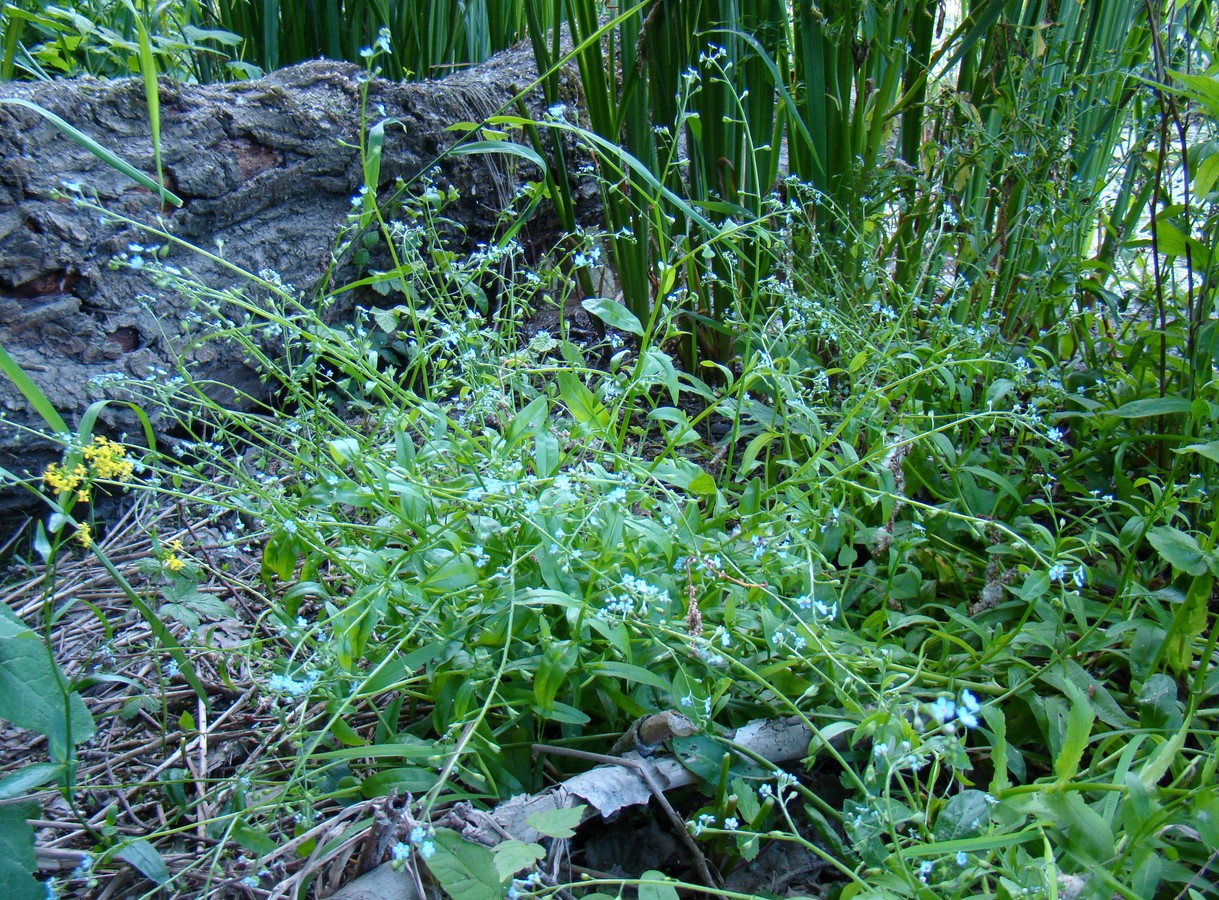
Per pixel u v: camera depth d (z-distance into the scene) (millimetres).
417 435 1799
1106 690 1348
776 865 1229
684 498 1582
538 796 1148
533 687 1200
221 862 1183
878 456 1589
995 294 2334
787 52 2377
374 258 2613
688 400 2627
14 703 1056
